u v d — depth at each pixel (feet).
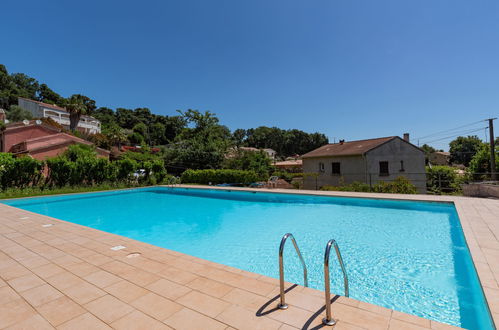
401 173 59.82
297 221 27.58
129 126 215.92
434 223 24.47
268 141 253.24
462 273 13.78
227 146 98.73
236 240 21.65
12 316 7.54
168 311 7.64
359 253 17.30
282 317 7.11
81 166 52.37
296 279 13.75
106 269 11.21
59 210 36.86
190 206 38.86
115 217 32.12
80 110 123.34
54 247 14.66
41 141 78.28
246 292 8.79
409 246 18.30
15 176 44.68
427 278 13.28
